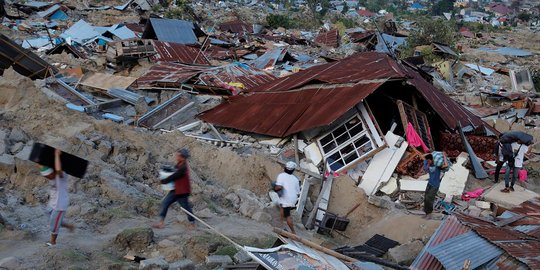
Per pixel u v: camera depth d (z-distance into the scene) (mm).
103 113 17391
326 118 14367
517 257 7633
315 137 14992
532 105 28781
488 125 20281
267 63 31703
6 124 13172
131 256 7797
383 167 14141
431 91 18453
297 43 48250
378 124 15781
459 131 16625
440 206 13430
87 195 10102
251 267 7715
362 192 13211
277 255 7293
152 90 20500
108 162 12172
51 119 13906
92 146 12320
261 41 43344
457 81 36656
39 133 13172
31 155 7430
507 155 13875
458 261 7680
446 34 44750
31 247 7539
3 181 10039
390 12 122750
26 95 14672
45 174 7473
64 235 8250
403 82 15508
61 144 11992
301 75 19156
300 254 7406
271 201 12602
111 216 9312
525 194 13852
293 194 10016
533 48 68062
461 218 9117
